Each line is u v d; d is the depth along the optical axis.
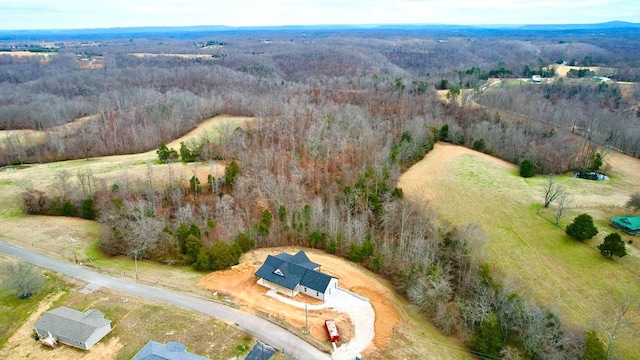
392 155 99.00
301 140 103.81
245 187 84.81
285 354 47.69
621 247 67.50
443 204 88.31
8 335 49.47
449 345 53.06
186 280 61.22
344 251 71.62
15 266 58.41
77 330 47.75
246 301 57.12
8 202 82.69
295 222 75.94
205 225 73.25
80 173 88.94
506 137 113.69
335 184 88.06
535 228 78.94
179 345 46.75
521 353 51.72
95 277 60.25
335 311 56.28
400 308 59.00
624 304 56.91
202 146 102.25
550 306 60.34
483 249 72.56
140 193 82.19
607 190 92.75
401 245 69.12
